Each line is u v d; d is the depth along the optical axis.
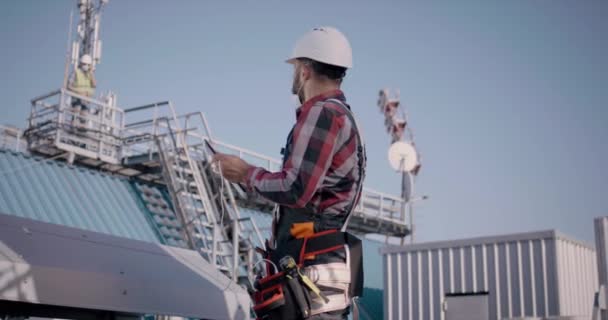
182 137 15.98
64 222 14.49
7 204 13.88
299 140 2.65
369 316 20.44
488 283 17.03
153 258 4.32
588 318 12.94
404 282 18.34
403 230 24.33
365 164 2.85
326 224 2.70
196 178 15.38
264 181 2.68
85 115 17.67
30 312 3.61
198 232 15.59
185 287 4.12
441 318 17.41
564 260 16.52
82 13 20.92
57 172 16.19
